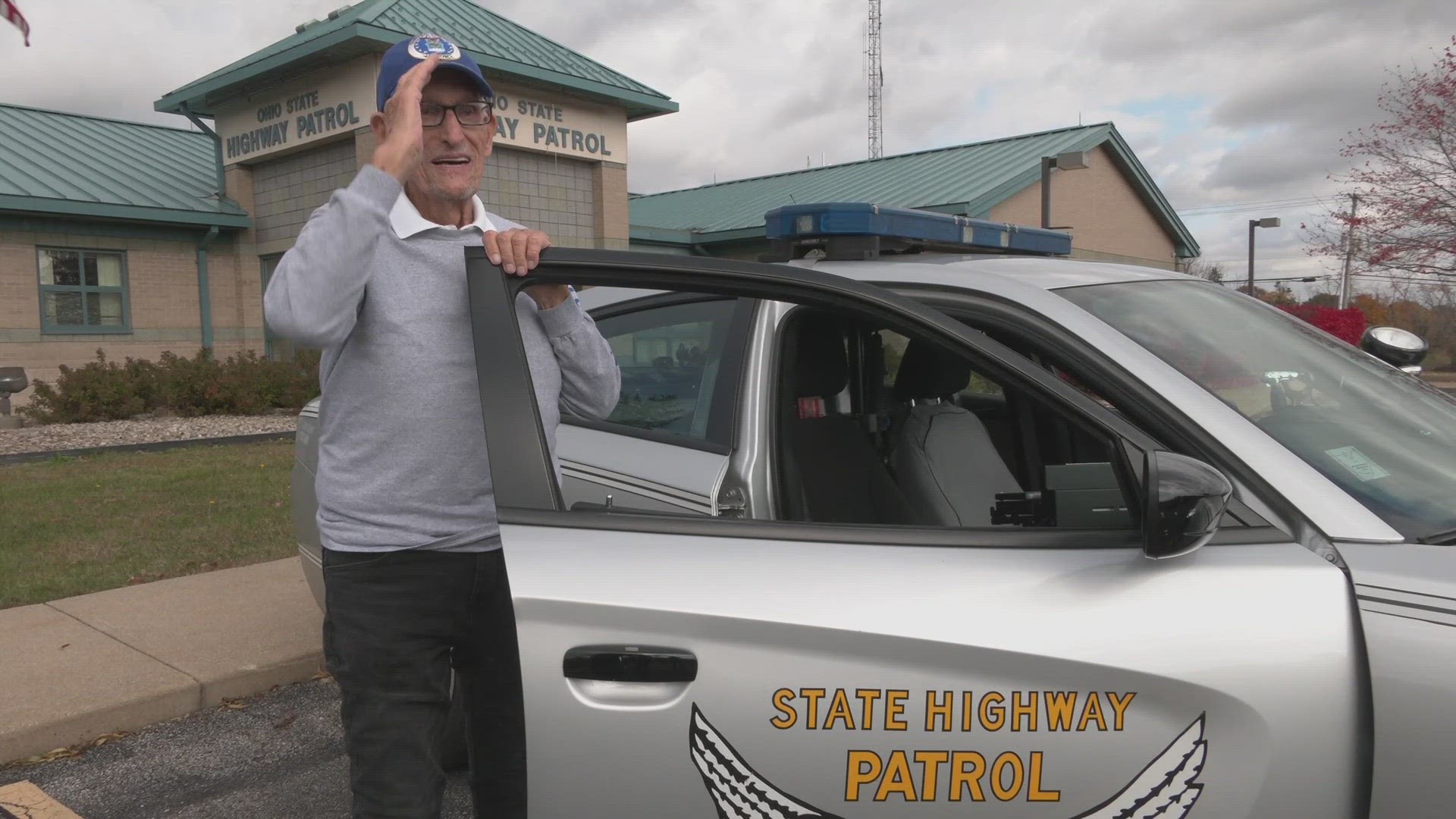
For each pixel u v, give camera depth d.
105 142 18.56
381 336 1.83
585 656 1.69
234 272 17.53
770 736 1.68
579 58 16.91
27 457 9.92
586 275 1.88
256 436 11.66
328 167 15.81
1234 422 1.99
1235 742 1.65
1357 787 1.67
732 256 22.28
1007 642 1.66
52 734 3.65
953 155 22.58
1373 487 1.94
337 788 3.40
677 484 2.59
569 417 2.87
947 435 2.78
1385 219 16.94
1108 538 1.78
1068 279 2.50
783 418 2.64
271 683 4.21
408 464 1.85
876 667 1.68
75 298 15.92
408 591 1.86
